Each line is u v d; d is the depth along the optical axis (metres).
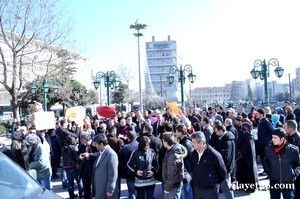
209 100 112.94
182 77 23.38
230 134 7.20
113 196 6.28
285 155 5.39
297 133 6.63
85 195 7.29
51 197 4.04
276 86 112.56
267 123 9.78
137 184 6.30
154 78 117.88
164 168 5.66
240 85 118.88
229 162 7.01
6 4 20.14
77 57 24.78
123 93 56.62
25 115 35.53
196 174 5.34
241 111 13.62
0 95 57.38
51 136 11.08
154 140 7.17
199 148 5.31
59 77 24.66
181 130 6.79
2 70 24.53
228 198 6.94
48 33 21.72
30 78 26.42
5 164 4.54
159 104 63.53
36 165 7.21
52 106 39.78
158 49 118.94
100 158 6.01
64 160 8.52
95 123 12.70
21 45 21.61
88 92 48.72
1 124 30.83
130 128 10.91
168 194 5.63
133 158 6.35
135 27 32.47
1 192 3.99
